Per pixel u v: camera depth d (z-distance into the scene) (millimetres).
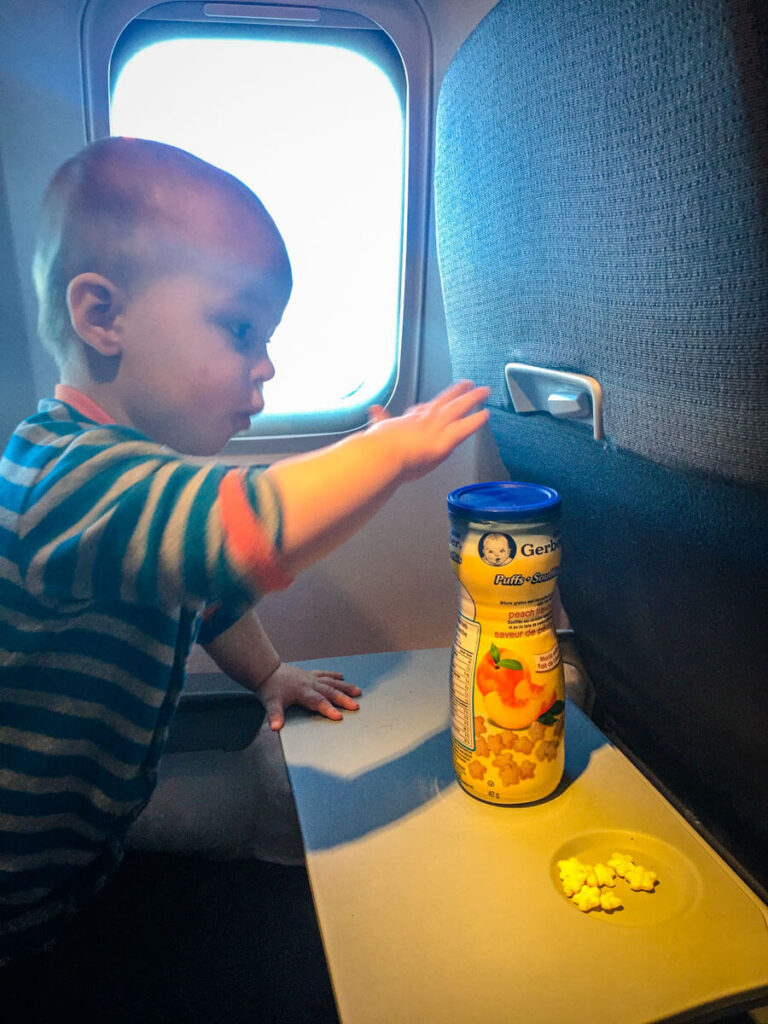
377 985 579
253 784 1082
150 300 773
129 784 855
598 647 1065
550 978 583
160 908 1021
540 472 959
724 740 779
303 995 901
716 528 618
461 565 735
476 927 632
